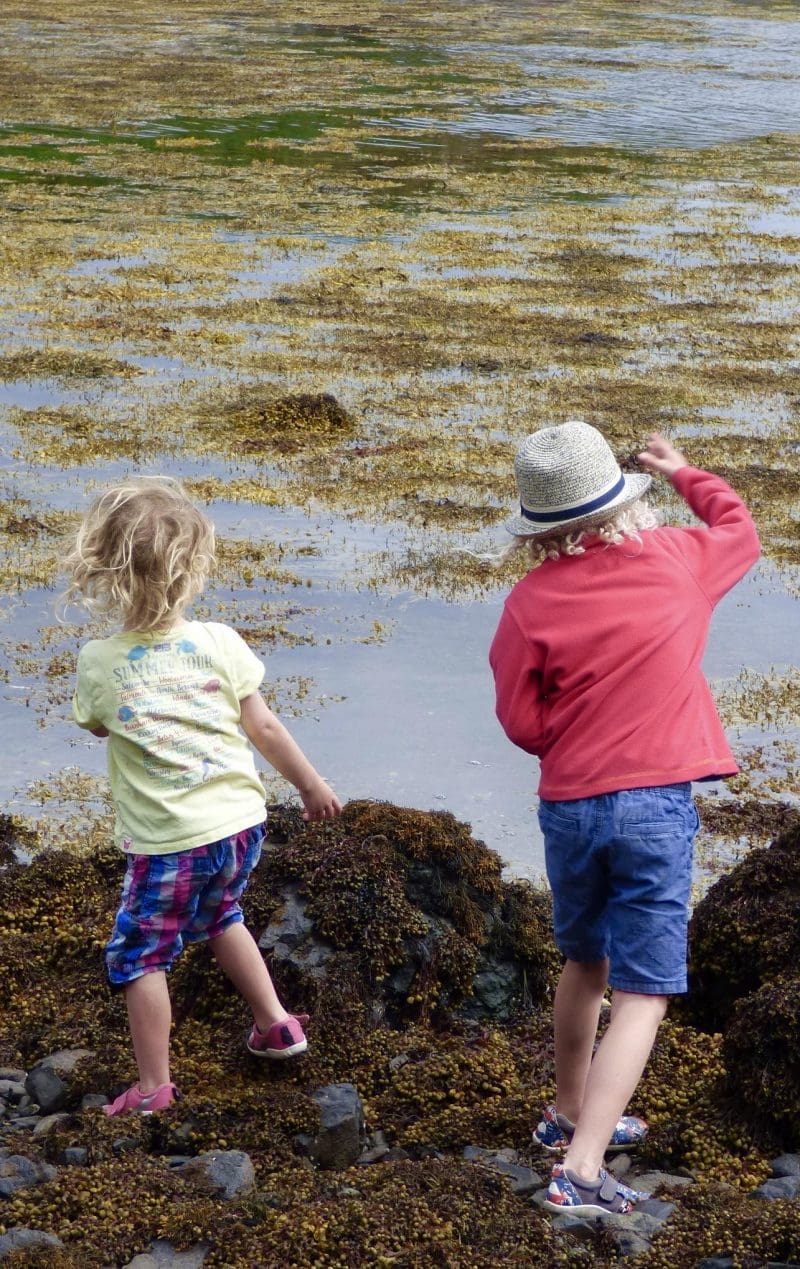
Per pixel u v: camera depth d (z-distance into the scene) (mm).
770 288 17641
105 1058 4023
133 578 3590
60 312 15445
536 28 49094
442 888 4594
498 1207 3197
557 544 3428
